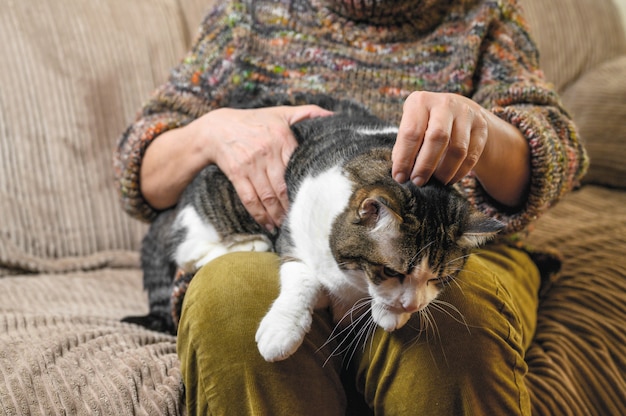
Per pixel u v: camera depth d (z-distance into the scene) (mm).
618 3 2311
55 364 941
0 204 1558
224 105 1325
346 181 943
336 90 1259
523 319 1055
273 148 1107
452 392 840
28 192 1598
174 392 933
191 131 1194
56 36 1692
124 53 1750
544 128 1109
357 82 1260
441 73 1253
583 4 2062
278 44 1296
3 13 1652
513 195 1124
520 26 1328
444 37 1284
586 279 1268
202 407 876
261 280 917
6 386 867
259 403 840
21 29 1659
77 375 923
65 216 1633
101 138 1702
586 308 1198
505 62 1265
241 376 848
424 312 880
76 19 1724
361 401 984
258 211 1102
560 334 1139
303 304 883
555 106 1236
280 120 1153
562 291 1258
